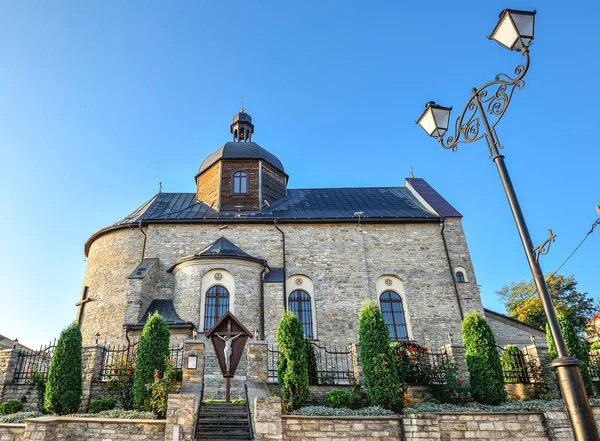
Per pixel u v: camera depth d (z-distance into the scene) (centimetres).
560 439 1093
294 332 1339
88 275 2344
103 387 1384
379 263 2330
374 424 1091
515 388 1418
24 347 1830
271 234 2366
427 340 2142
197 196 2792
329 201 2770
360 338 1327
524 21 692
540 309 3528
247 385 1237
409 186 3000
